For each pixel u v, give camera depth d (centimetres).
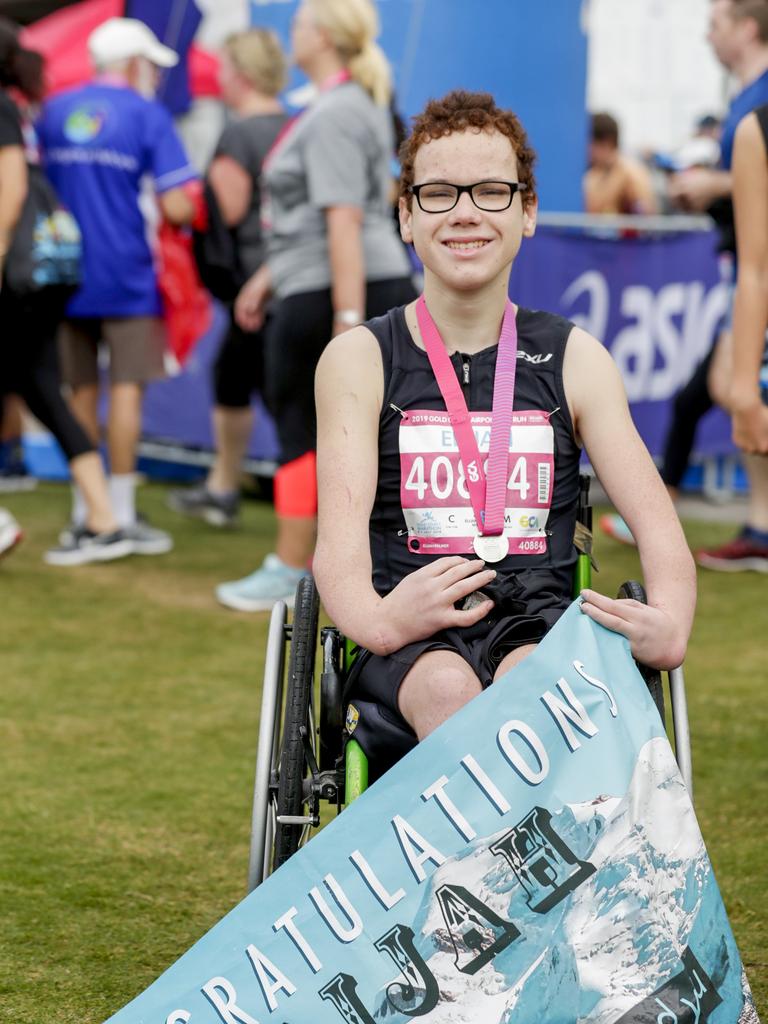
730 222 576
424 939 197
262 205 618
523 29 711
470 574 221
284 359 505
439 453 230
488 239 230
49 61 788
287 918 201
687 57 1208
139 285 613
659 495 231
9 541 554
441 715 213
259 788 224
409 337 237
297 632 237
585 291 713
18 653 479
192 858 316
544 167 734
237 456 701
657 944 197
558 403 234
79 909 290
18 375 601
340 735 235
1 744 390
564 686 207
